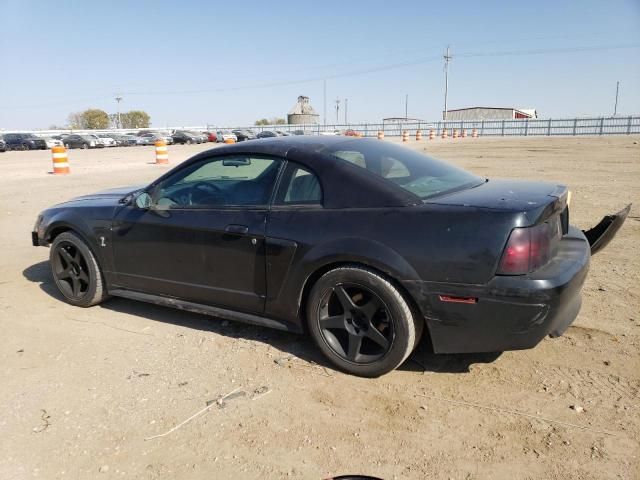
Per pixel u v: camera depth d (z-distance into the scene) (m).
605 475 2.42
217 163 3.86
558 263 3.03
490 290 2.86
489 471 2.47
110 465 2.60
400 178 3.41
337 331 3.47
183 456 2.65
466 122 60.34
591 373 3.28
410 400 3.07
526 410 2.93
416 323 3.16
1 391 3.29
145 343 3.94
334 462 2.57
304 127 73.56
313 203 3.41
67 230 4.74
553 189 3.38
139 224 4.10
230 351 3.76
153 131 64.00
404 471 2.49
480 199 3.11
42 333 4.17
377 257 3.07
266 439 2.76
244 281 3.65
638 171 14.35
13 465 2.61
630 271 5.24
